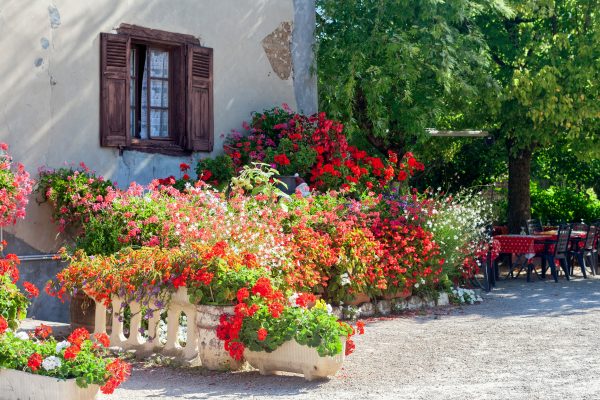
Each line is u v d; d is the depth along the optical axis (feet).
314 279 29.17
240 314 21.52
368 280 32.78
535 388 19.77
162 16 36.32
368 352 25.23
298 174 37.58
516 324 30.89
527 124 52.19
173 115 37.35
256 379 21.45
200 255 22.88
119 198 29.86
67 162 32.63
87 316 27.27
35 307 31.35
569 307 36.04
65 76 32.68
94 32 33.68
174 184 35.32
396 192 38.19
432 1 42.63
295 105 42.80
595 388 19.71
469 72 45.78
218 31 38.91
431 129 51.34
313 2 44.09
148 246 26.91
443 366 22.88
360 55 43.32
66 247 29.30
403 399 18.75
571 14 52.65
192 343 23.66
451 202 39.52
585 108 48.93
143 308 24.79
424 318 32.96
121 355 24.73
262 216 27.84
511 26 53.42
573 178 68.23
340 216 32.91
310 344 20.80
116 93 34.24
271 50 41.65
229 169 36.55
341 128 40.11
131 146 34.99
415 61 43.96
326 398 18.95
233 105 39.55
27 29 31.42
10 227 30.55
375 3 44.57
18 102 31.12
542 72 49.01
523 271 54.60
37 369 17.57
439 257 36.52
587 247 51.72
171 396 19.47
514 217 57.06
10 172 29.04
